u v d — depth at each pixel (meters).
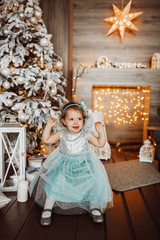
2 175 1.78
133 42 3.85
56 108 2.42
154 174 2.35
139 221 1.41
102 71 3.51
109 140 4.05
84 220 1.40
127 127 4.03
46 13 3.22
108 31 3.85
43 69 2.46
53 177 1.47
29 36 2.12
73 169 1.47
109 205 1.55
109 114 4.03
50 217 1.35
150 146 2.83
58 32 3.24
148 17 3.79
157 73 3.46
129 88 3.94
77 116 1.50
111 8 3.81
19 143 1.89
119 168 2.55
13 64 2.24
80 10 3.84
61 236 1.22
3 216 1.42
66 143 1.54
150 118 3.52
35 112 2.08
